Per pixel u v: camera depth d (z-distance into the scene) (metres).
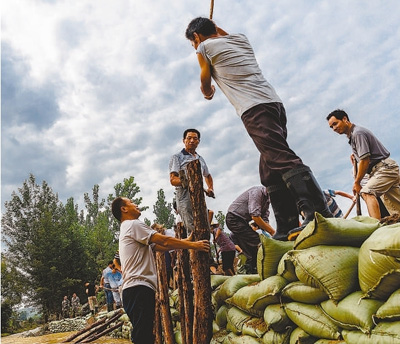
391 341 2.10
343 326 2.50
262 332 3.36
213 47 3.64
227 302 4.18
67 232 38.75
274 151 3.33
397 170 4.10
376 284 2.27
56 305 35.31
